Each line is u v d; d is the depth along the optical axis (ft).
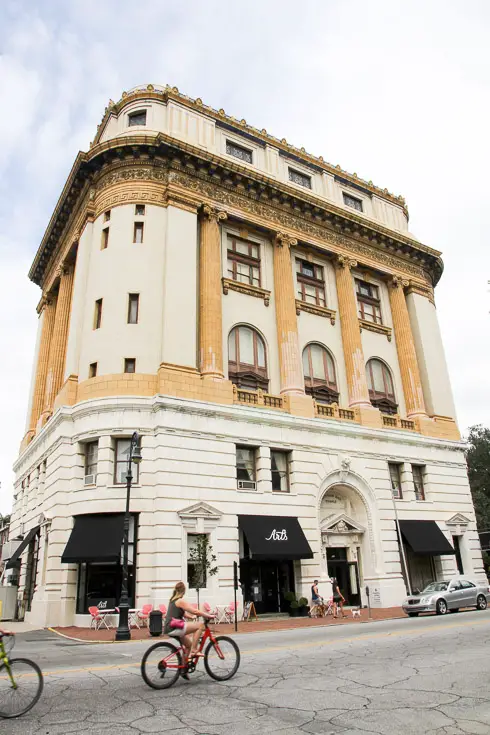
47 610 83.76
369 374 130.00
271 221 120.67
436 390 136.46
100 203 110.01
